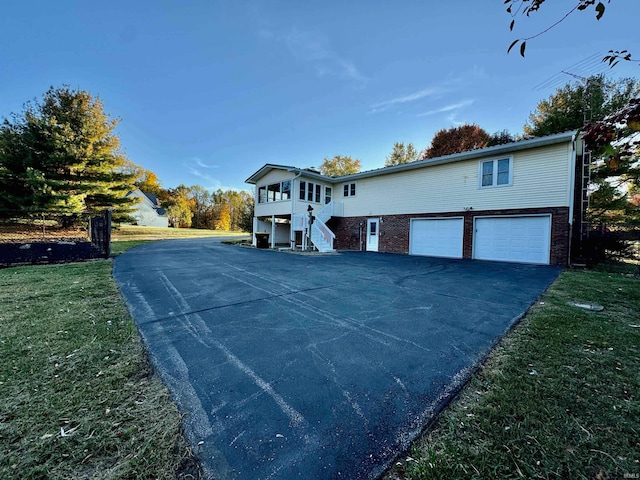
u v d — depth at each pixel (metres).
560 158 9.57
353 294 5.17
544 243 9.88
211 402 1.98
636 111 1.48
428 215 13.05
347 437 1.64
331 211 16.23
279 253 13.18
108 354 2.66
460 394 2.06
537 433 1.61
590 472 1.35
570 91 14.85
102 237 9.91
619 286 5.72
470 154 11.39
